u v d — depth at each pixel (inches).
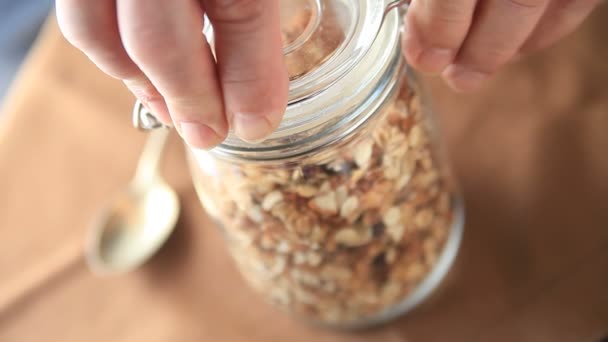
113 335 22.5
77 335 22.7
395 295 21.3
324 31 17.5
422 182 19.8
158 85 15.0
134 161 24.5
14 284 23.4
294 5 17.9
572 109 22.6
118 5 14.1
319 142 17.6
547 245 21.6
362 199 18.9
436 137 20.4
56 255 23.6
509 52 18.2
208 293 22.7
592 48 23.0
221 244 23.2
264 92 15.2
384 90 17.8
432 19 17.5
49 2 37.0
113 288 23.1
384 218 19.4
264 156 17.8
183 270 23.0
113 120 25.0
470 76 18.9
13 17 37.2
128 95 25.2
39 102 25.5
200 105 15.5
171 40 14.1
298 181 18.3
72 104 25.3
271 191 18.5
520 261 21.6
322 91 17.1
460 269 21.9
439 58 18.2
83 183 24.4
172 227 23.5
